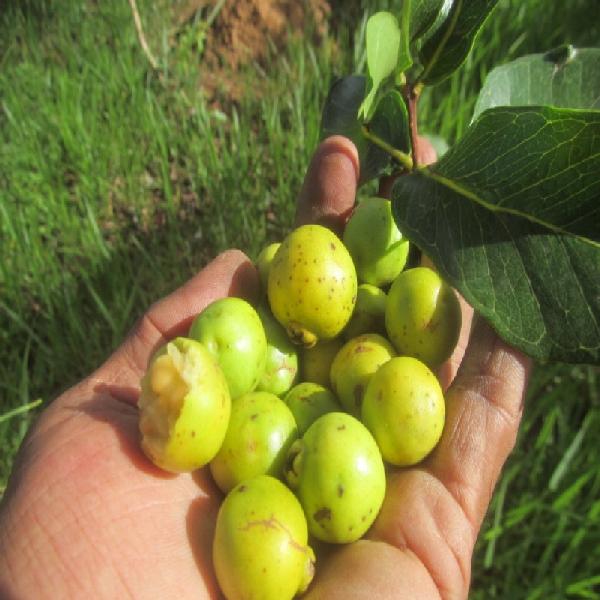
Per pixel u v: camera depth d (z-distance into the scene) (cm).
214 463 16
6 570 14
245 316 17
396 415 16
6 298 29
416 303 18
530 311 17
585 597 22
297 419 17
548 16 36
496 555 23
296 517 15
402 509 16
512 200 17
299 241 18
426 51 18
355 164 22
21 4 40
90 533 15
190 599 15
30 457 16
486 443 17
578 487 23
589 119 15
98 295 30
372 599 15
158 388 15
